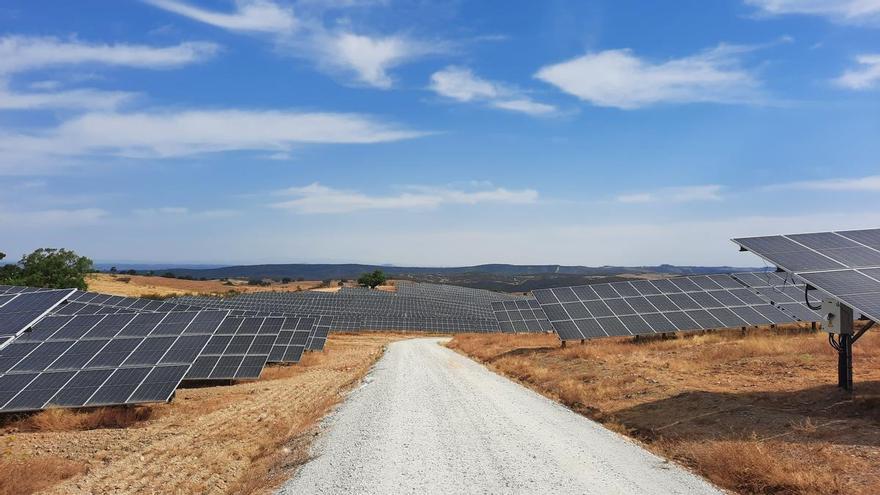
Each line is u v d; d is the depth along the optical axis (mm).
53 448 14984
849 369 14344
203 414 20094
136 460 13789
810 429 11789
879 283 14016
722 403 15164
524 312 55219
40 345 21406
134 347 21641
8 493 11055
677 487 9648
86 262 73188
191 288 141875
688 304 35781
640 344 32281
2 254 73062
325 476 10742
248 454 14336
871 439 10734
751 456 10164
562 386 21438
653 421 14914
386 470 10938
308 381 29328
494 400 19266
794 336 29109
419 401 19141
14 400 18125
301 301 98500
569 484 9859
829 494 8750
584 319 35656
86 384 19203
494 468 10930
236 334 33250
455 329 83812
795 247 16562
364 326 79875
